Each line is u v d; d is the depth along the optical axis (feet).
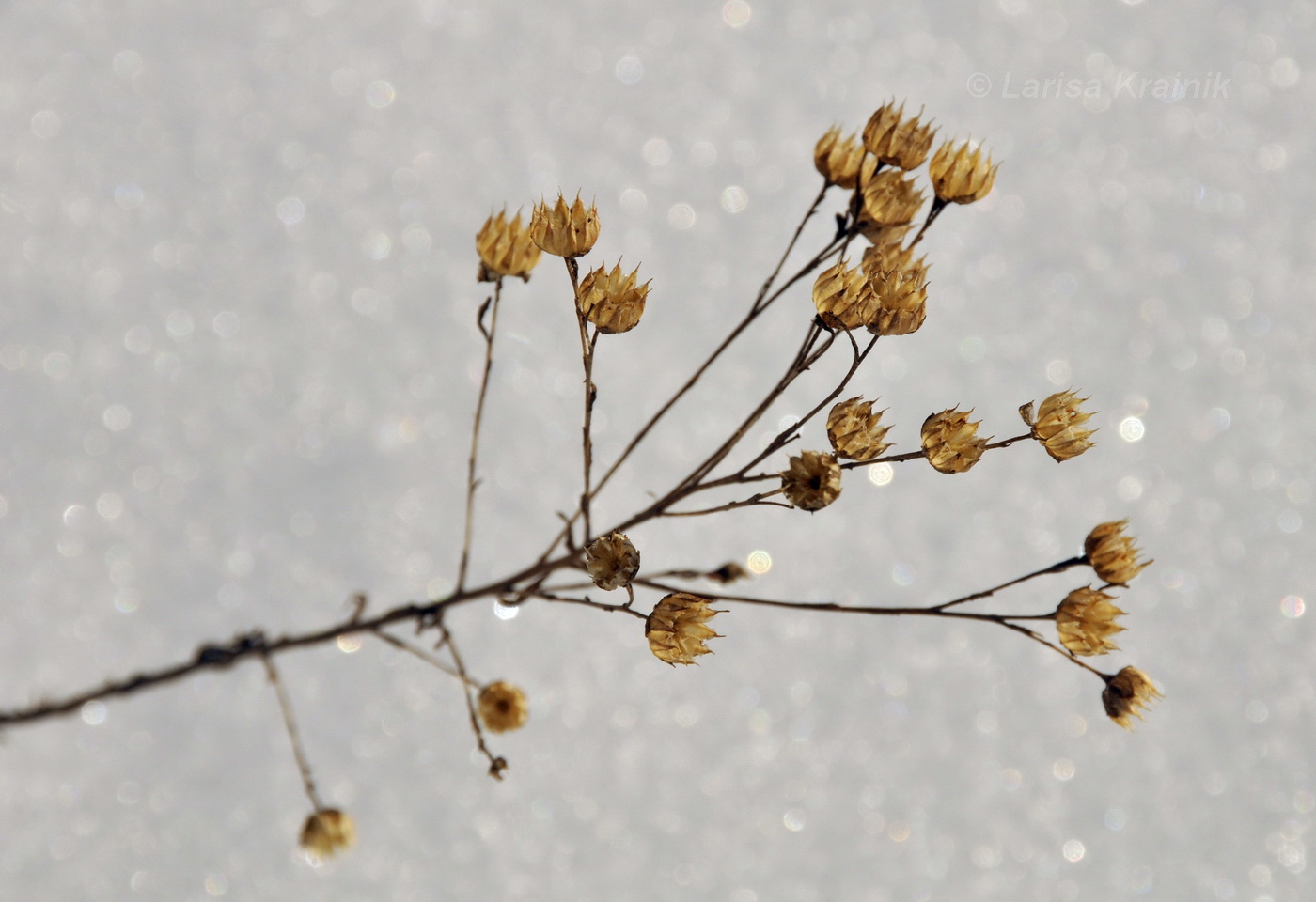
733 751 1.91
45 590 1.83
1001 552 1.96
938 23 2.08
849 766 1.91
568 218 1.22
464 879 1.84
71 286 1.90
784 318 2.01
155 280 1.93
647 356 2.01
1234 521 1.96
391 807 1.85
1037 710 1.93
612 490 1.94
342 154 2.01
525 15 2.05
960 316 2.01
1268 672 1.92
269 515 1.92
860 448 1.23
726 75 2.08
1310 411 1.99
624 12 2.07
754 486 1.93
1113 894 1.87
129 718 1.81
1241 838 1.88
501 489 1.96
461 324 1.99
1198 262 2.03
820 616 1.94
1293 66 2.04
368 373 1.97
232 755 1.83
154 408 1.91
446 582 1.91
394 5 2.02
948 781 1.91
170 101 1.96
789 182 2.05
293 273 1.97
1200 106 2.04
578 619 1.91
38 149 1.90
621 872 1.86
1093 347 2.00
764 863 1.88
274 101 1.99
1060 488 1.97
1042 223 2.03
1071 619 1.24
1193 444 1.98
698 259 2.03
